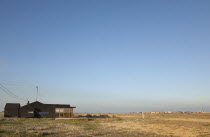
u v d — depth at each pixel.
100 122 60.97
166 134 35.62
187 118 79.06
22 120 63.94
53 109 77.69
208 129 40.53
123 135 34.44
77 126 48.12
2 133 33.06
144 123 56.38
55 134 33.94
